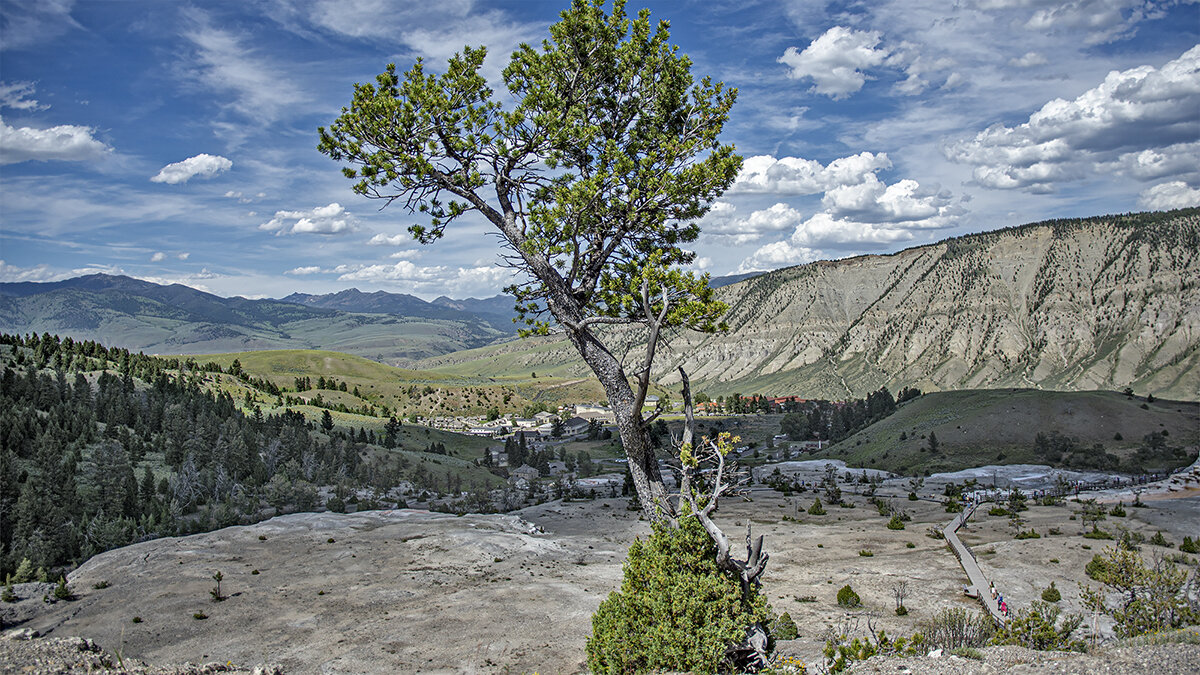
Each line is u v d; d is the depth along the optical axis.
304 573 54.38
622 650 16.06
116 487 129.75
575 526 85.69
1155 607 24.39
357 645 35.72
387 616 41.47
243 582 52.00
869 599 41.81
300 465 170.75
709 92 20.39
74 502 124.31
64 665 14.11
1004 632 20.62
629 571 16.75
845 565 53.72
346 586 49.91
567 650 32.66
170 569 56.53
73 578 57.88
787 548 63.47
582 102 20.17
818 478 169.75
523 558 59.47
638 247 20.33
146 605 46.72
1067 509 82.38
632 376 16.98
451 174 19.14
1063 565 49.22
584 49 19.72
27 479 129.62
